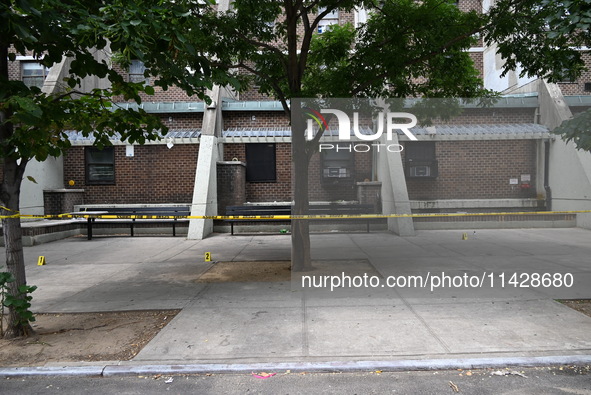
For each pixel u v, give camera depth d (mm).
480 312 5457
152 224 14039
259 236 13273
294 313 5547
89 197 14867
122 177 14844
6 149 4559
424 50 8133
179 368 4016
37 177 13594
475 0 17594
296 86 8094
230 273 7988
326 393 3615
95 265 8984
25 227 11758
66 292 6789
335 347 4438
